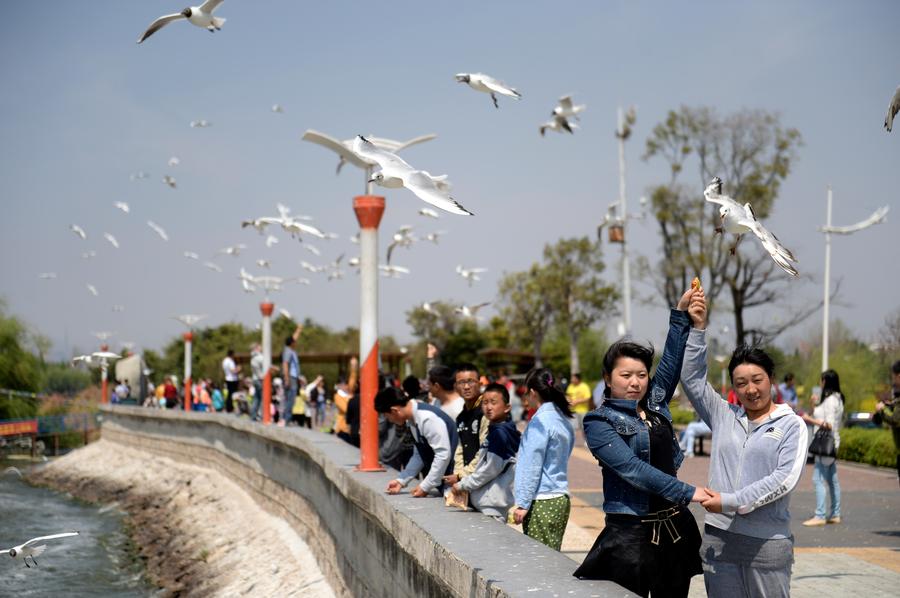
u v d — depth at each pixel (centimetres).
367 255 1120
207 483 2647
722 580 559
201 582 1706
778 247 515
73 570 1942
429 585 691
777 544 548
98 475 3438
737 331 4575
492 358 5206
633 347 560
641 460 544
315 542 1497
